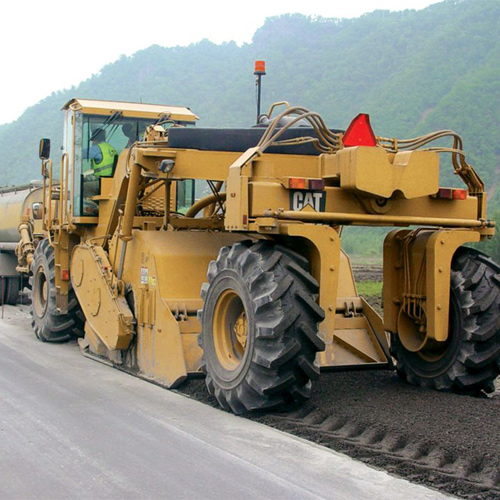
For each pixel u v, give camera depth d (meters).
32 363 8.27
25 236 12.60
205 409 6.23
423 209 6.43
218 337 6.35
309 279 5.72
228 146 7.08
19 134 110.38
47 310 9.83
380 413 5.68
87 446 5.18
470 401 6.07
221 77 111.81
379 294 16.25
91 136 9.37
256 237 6.45
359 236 44.56
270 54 110.12
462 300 6.34
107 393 6.77
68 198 9.55
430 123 62.69
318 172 6.37
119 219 8.12
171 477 4.58
